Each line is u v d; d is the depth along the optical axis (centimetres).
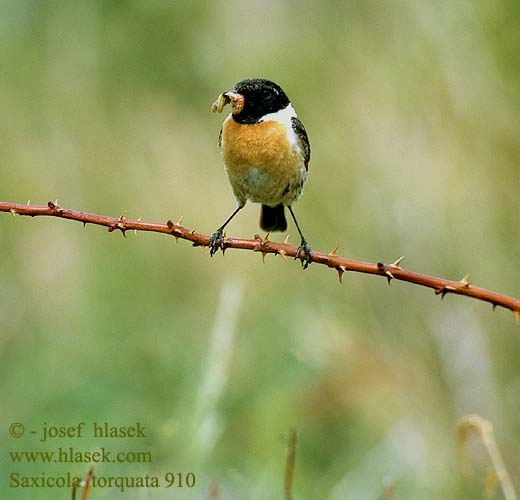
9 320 1334
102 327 1311
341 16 1483
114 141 1552
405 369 1177
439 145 1322
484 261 1252
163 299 1394
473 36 1302
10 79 1584
